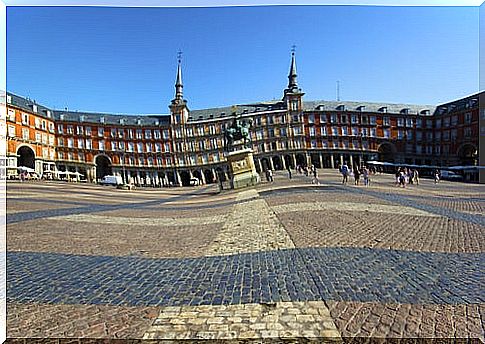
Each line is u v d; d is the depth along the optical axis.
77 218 11.70
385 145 84.75
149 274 5.14
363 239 7.04
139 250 6.80
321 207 12.16
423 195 19.05
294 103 85.38
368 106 87.75
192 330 3.37
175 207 16.48
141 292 4.40
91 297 4.25
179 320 3.59
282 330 3.31
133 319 3.64
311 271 4.99
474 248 6.29
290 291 4.24
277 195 18.08
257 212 11.80
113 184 54.81
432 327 3.33
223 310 3.79
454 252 6.00
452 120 77.50
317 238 7.19
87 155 83.12
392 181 37.03
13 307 3.96
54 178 61.38
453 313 3.61
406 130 83.56
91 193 28.77
